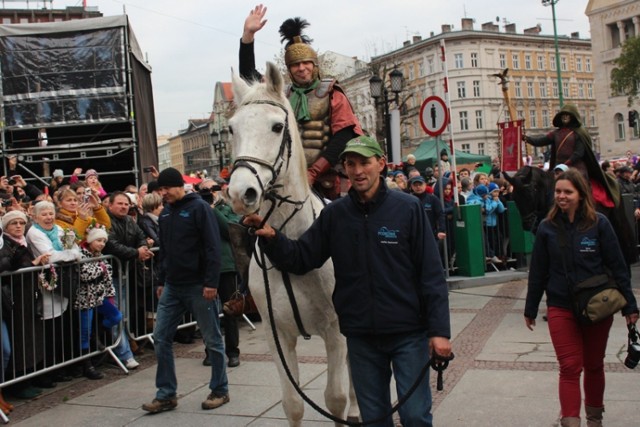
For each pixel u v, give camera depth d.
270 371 6.59
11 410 5.70
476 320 8.32
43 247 6.39
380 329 3.27
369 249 3.30
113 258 7.20
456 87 72.75
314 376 6.21
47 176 13.42
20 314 6.08
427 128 10.69
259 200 3.51
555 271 4.22
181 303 5.55
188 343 8.20
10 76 12.68
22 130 13.77
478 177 12.91
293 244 3.48
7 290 5.90
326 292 3.93
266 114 3.69
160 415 5.40
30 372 6.21
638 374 5.65
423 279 3.29
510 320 8.19
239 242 4.59
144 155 13.55
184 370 6.84
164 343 5.48
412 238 3.32
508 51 75.75
